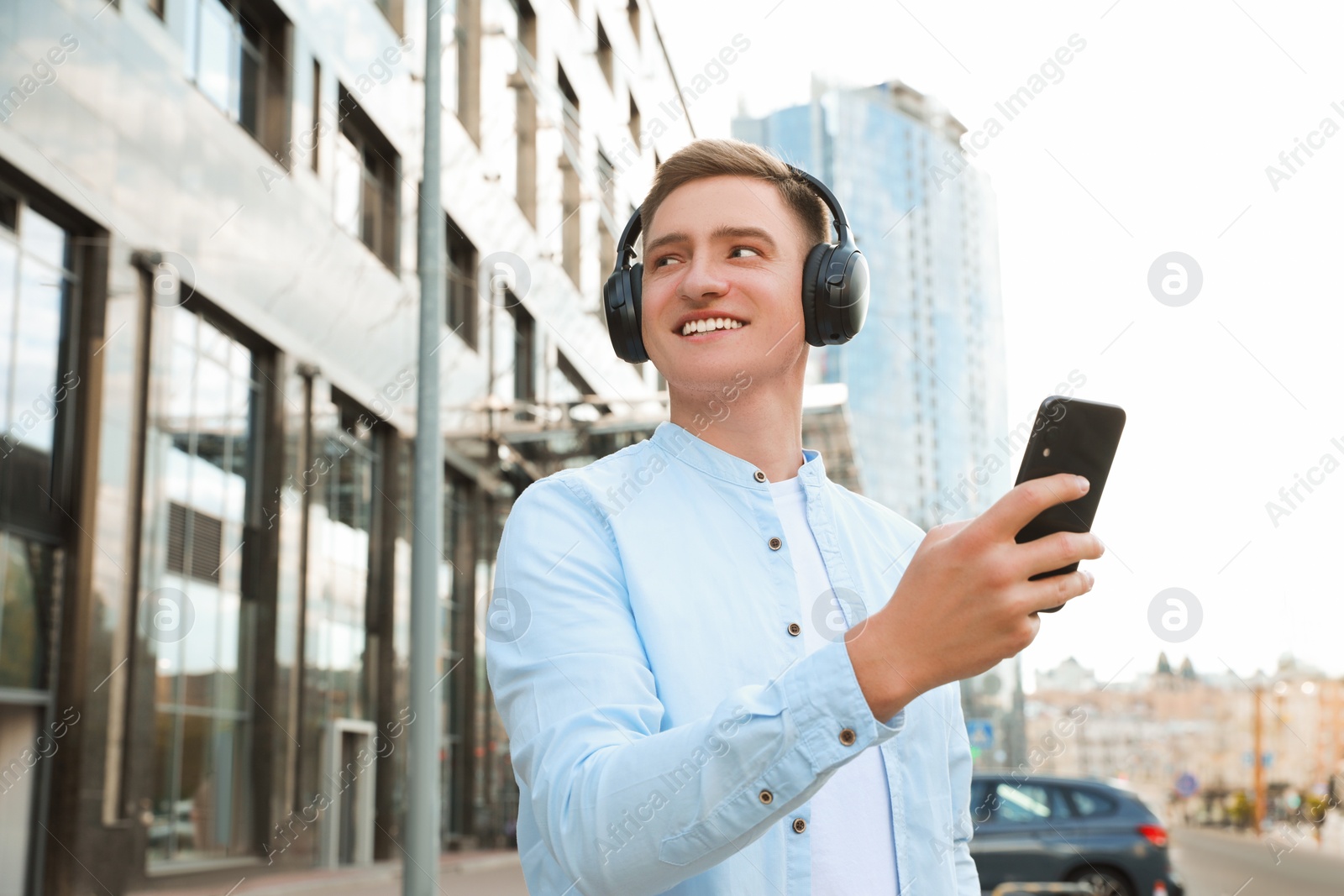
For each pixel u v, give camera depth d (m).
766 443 1.03
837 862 0.85
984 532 0.56
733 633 0.87
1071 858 7.16
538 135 17.02
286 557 11.57
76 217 8.65
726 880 0.79
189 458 10.12
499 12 16.14
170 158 9.69
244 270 10.78
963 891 1.02
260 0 11.25
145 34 9.42
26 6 7.94
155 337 9.45
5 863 7.82
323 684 12.48
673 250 1.03
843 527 1.06
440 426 6.81
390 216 13.82
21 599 8.02
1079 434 0.65
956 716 1.04
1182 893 7.15
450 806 15.95
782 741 0.60
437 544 6.63
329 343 12.39
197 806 10.12
